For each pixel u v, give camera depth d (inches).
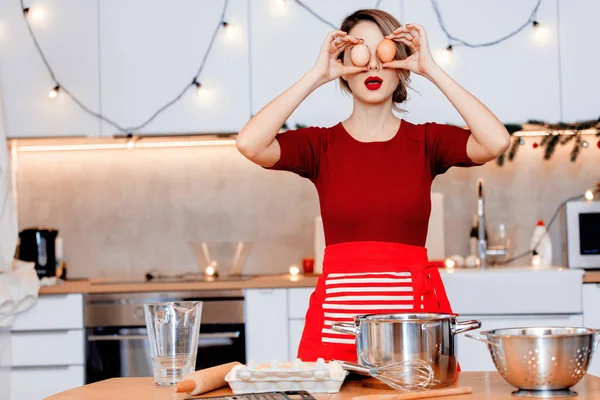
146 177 152.4
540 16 136.4
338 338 62.0
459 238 147.9
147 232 152.1
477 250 143.9
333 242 66.1
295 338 127.3
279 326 127.3
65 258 152.1
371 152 66.0
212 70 138.9
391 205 64.2
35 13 140.6
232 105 138.4
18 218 152.6
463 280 124.8
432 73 64.5
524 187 148.1
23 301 126.2
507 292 124.3
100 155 152.8
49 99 139.9
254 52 138.6
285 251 150.3
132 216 152.4
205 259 146.2
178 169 152.3
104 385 53.3
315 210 150.5
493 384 50.4
